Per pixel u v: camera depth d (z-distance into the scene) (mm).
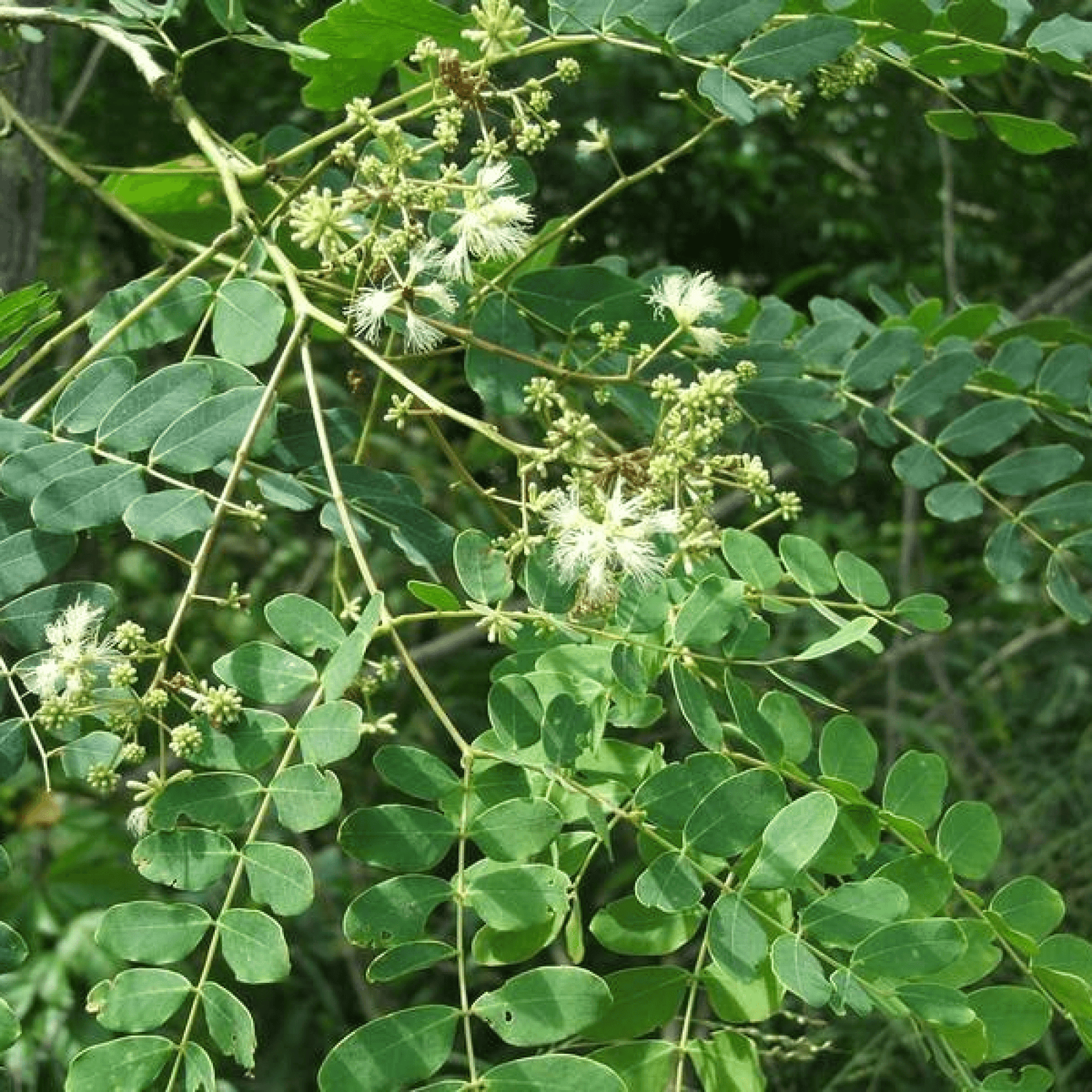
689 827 687
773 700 724
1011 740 2137
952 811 725
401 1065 651
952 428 1013
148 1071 658
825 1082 1573
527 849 676
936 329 1094
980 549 2396
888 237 2336
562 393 896
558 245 989
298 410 841
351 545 728
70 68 1774
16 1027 661
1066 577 1001
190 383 767
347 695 743
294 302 796
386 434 2055
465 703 2055
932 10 854
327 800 669
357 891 2004
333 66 929
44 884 1807
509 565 741
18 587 731
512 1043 656
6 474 746
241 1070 1855
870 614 783
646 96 2191
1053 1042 1584
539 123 875
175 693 712
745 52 811
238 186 843
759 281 2482
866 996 679
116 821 1884
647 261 2340
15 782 1830
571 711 699
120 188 1012
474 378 835
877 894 688
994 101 1854
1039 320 1096
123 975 664
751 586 765
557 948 1819
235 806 681
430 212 844
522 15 799
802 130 2229
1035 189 2207
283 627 713
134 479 747
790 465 962
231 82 1777
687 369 922
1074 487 1006
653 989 720
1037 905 723
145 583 2049
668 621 733
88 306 2041
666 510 761
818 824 684
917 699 2094
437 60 854
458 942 673
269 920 664
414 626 2051
